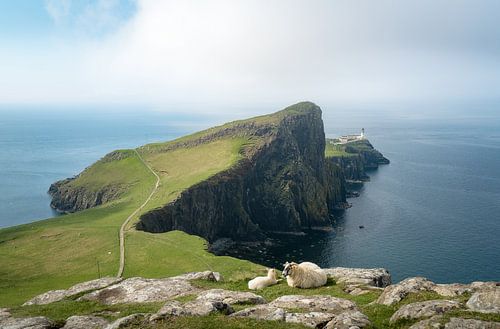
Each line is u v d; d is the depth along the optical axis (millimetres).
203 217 147000
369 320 17984
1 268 78625
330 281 30781
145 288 30406
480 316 15773
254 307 20641
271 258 133750
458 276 109500
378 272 32938
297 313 19469
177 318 18750
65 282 67688
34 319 21594
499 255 125125
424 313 17422
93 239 96250
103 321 21531
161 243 89500
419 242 139875
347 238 150500
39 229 108000
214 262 70812
